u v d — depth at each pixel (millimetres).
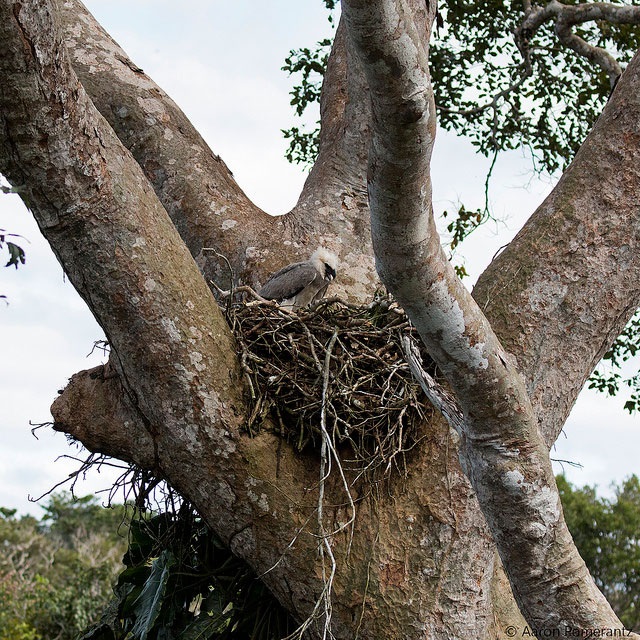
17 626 19203
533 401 6176
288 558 5910
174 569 7051
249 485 5887
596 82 12734
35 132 5086
